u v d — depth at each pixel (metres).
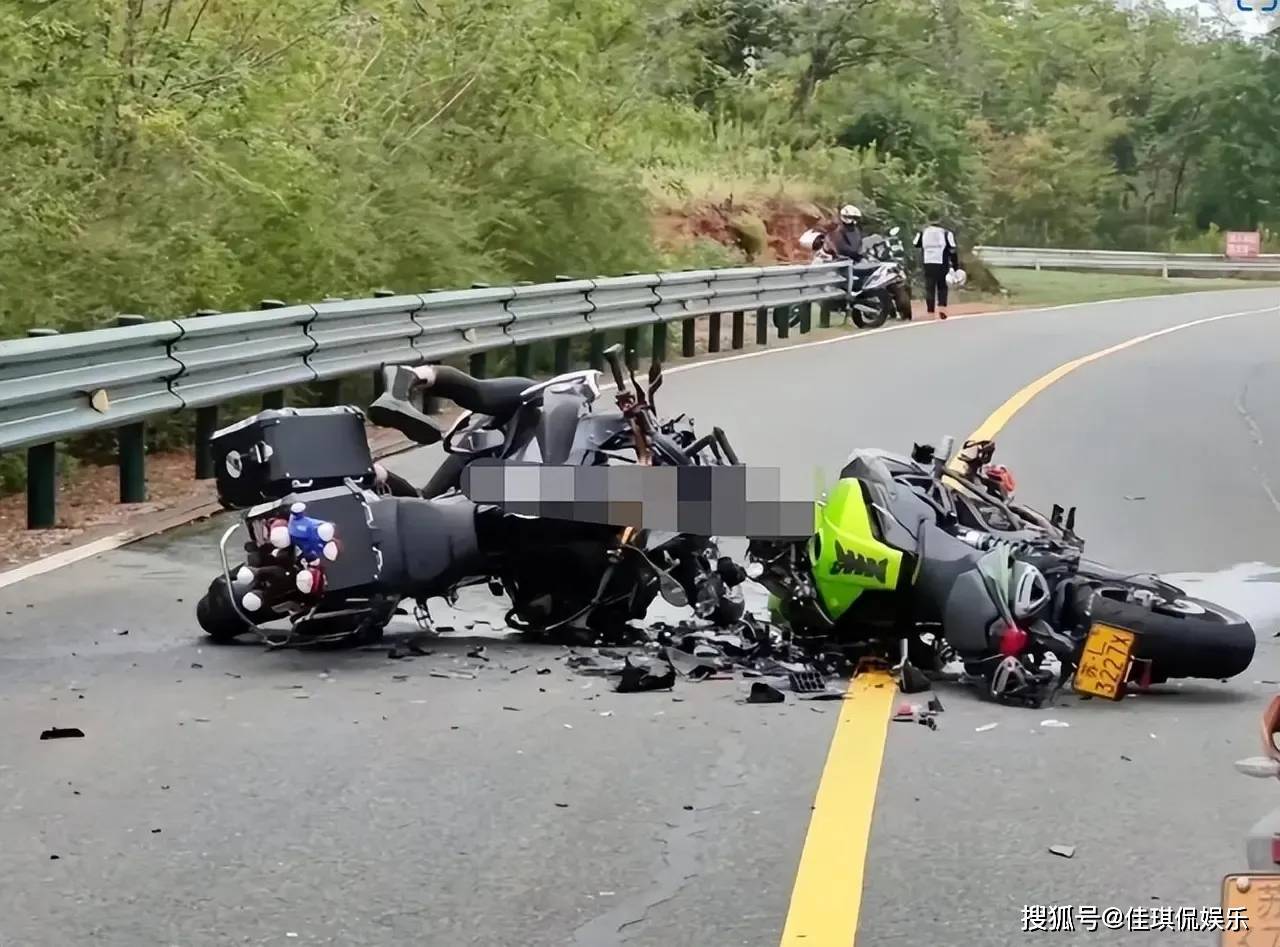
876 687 7.57
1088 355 22.77
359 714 7.09
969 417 16.25
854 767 6.37
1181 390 18.73
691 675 7.75
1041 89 80.12
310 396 15.78
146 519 11.38
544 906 5.08
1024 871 5.35
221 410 15.09
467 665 7.98
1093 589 7.37
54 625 8.60
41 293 13.13
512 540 8.14
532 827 5.74
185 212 14.79
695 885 5.24
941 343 24.77
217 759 6.45
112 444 13.97
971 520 7.87
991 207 69.75
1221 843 5.57
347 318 14.54
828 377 19.67
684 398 17.56
